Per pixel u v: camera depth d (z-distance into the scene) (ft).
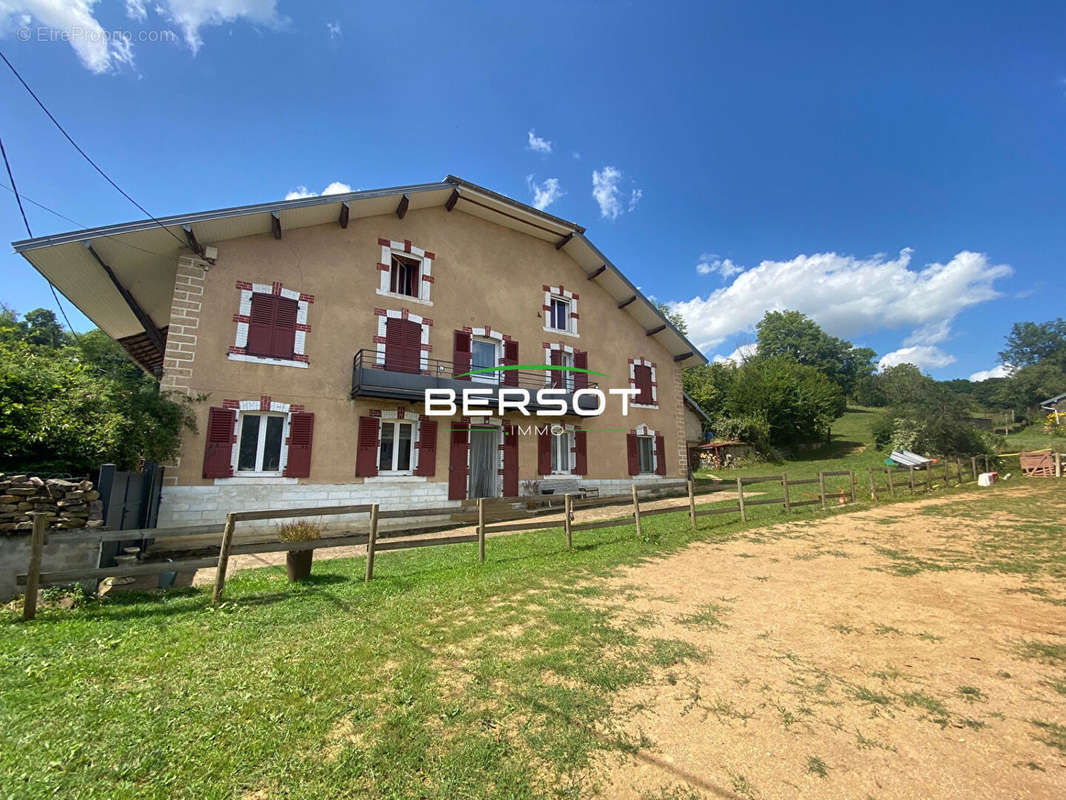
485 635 15.33
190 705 10.82
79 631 15.17
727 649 14.28
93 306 40.91
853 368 223.30
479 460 49.03
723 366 139.64
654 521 38.11
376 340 42.88
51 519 18.81
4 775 8.38
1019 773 8.85
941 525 34.22
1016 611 17.35
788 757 9.32
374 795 8.17
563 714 10.71
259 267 38.27
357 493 40.19
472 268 50.03
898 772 8.89
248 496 35.73
